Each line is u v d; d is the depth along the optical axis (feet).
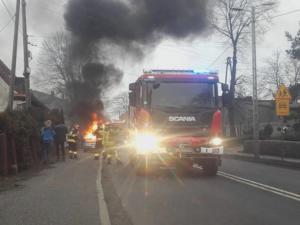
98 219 30.73
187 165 66.64
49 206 35.19
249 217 34.22
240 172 67.21
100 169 65.31
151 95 57.72
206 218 34.04
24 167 61.82
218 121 58.44
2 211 33.09
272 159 88.38
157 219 33.73
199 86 58.49
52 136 74.54
